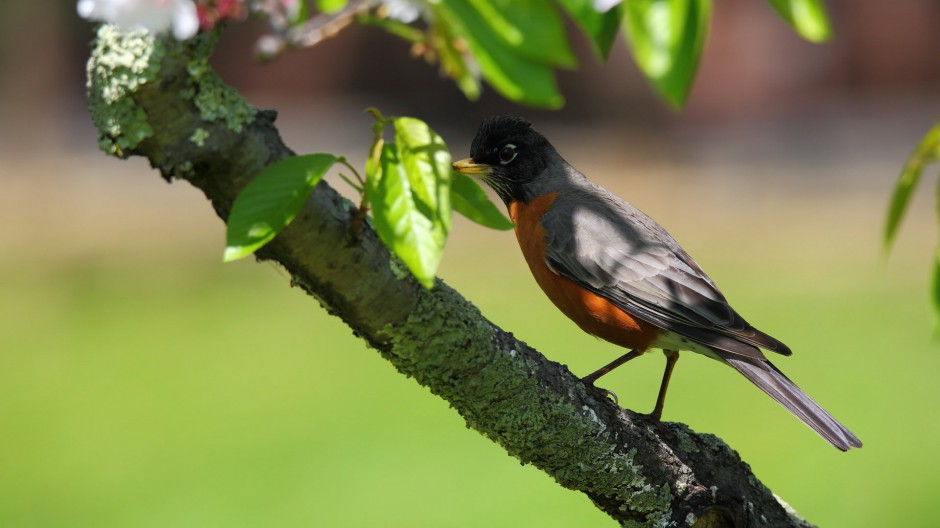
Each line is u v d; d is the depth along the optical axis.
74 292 19.41
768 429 12.19
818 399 13.20
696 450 4.81
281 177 2.98
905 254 20.50
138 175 29.73
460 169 7.36
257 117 3.44
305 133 33.25
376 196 2.91
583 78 34.31
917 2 35.31
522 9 2.79
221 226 24.53
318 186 3.63
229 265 21.31
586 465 4.59
